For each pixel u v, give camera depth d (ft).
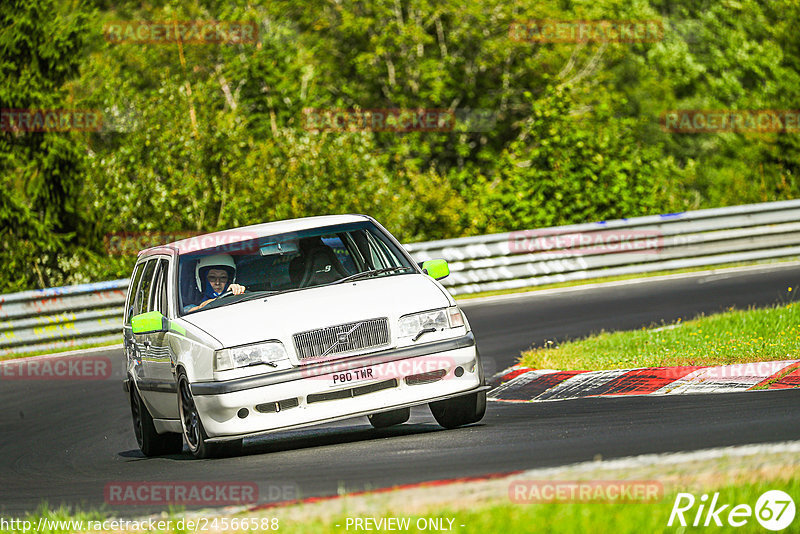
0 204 325.21
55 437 145.18
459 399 108.99
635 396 122.11
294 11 513.45
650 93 572.10
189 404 105.19
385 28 492.13
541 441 91.91
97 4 515.09
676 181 369.91
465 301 250.16
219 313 107.45
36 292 242.58
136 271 130.52
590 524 57.31
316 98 486.79
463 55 514.68
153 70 423.23
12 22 343.05
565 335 185.88
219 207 326.44
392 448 97.81
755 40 597.52
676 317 190.49
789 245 270.87
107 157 323.98
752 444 77.71
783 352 127.65
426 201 336.70
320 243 115.24
